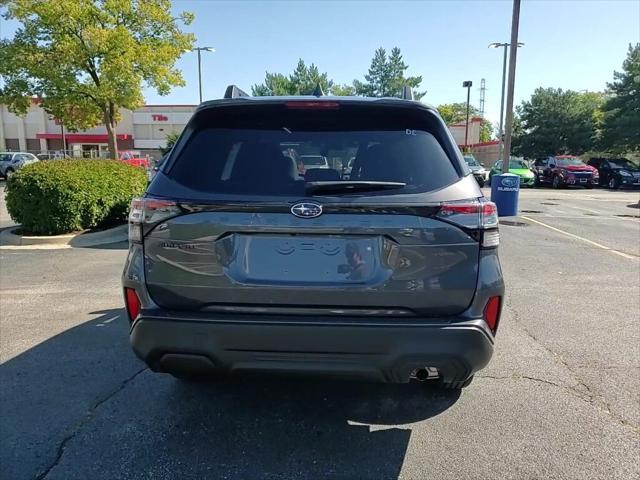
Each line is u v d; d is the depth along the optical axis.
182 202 2.62
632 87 33.81
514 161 29.53
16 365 3.98
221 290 2.61
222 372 2.67
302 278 2.58
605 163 29.09
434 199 2.58
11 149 56.88
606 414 3.29
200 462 2.78
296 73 67.50
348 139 2.81
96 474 2.67
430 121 2.88
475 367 2.62
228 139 2.83
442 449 2.91
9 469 2.70
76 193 9.47
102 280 6.60
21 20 26.00
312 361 2.57
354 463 2.79
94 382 3.71
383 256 2.56
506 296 5.93
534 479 2.65
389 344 2.53
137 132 56.62
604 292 6.12
